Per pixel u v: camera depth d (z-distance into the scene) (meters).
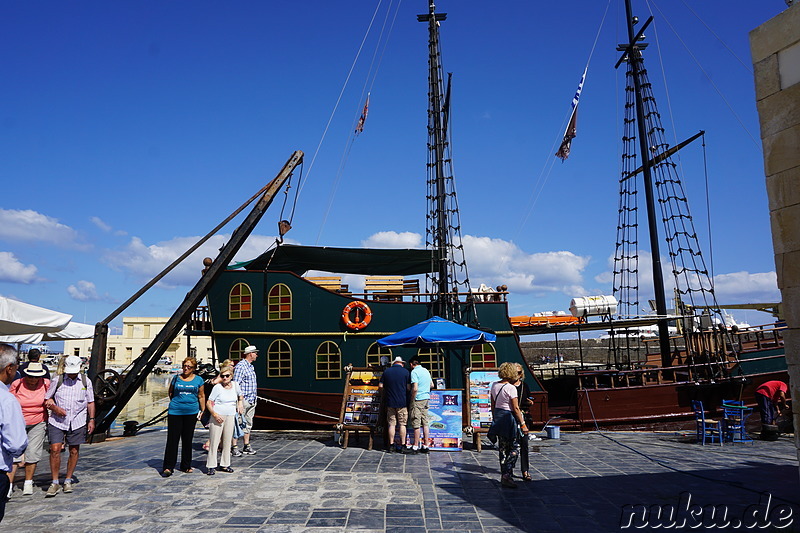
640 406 16.61
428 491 8.19
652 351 33.00
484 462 10.88
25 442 4.62
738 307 24.86
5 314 13.70
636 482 8.88
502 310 17.42
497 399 8.84
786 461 10.92
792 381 4.90
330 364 17.02
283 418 16.83
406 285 18.73
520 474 9.62
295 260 19.22
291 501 7.54
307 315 17.28
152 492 8.07
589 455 11.80
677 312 21.41
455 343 14.38
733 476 9.38
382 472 9.70
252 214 15.09
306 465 10.38
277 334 17.20
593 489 8.37
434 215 23.69
